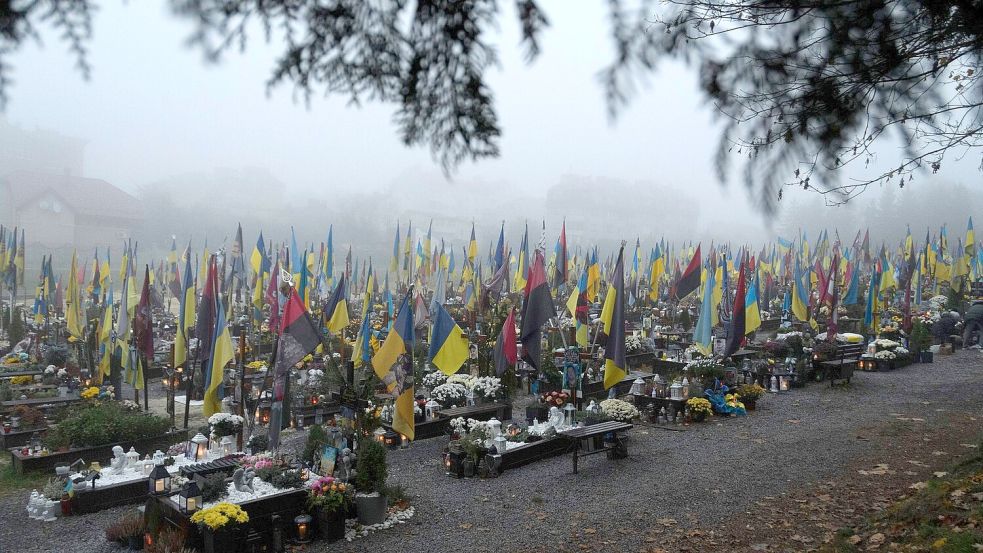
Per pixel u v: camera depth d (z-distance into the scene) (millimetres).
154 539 11172
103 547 11461
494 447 15477
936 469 14180
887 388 24656
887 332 34625
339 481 12133
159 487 11453
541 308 18734
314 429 13938
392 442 17828
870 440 17172
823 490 13219
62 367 26078
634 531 11602
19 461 15258
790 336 30547
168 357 27453
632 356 30047
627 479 14609
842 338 32125
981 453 11648
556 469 15609
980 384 24797
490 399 21438
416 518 12625
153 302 40438
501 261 36625
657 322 41688
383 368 13336
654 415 20234
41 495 13242
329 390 21281
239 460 13289
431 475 15367
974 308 34938
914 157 3309
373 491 12305
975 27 2889
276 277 29438
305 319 13539
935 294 50625
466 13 2508
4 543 11570
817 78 3088
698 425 19625
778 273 61812
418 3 2539
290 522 11656
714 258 41219
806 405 22031
